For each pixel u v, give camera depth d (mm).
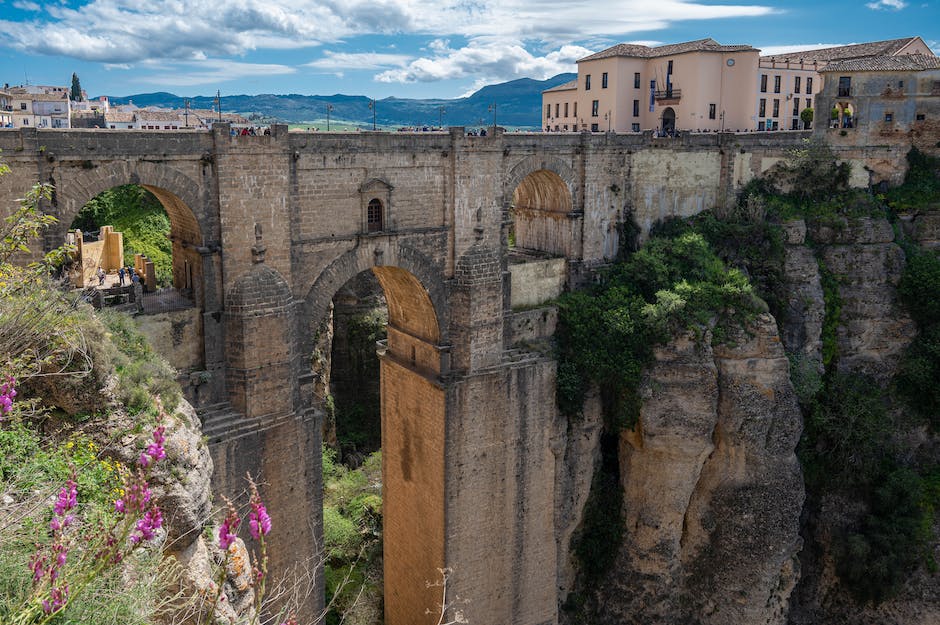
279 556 39156
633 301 51406
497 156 46156
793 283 57438
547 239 55188
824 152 61719
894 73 62875
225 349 37219
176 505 25766
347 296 73312
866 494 56406
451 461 46062
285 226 38031
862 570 54094
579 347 50094
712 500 51938
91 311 29641
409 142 42406
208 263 36000
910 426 58812
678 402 49938
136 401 27484
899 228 61625
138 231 78938
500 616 49875
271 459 38219
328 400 66062
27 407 24109
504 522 49000
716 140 59406
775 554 51156
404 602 51000
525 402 48500
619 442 53188
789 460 51531
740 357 50469
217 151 35219
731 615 51688
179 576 23422
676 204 58188
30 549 17828
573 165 51969
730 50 76000
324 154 39125
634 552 52656
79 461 23453
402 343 49281
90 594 16094
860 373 58969
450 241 45125
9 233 25734
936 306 58000
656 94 79750
